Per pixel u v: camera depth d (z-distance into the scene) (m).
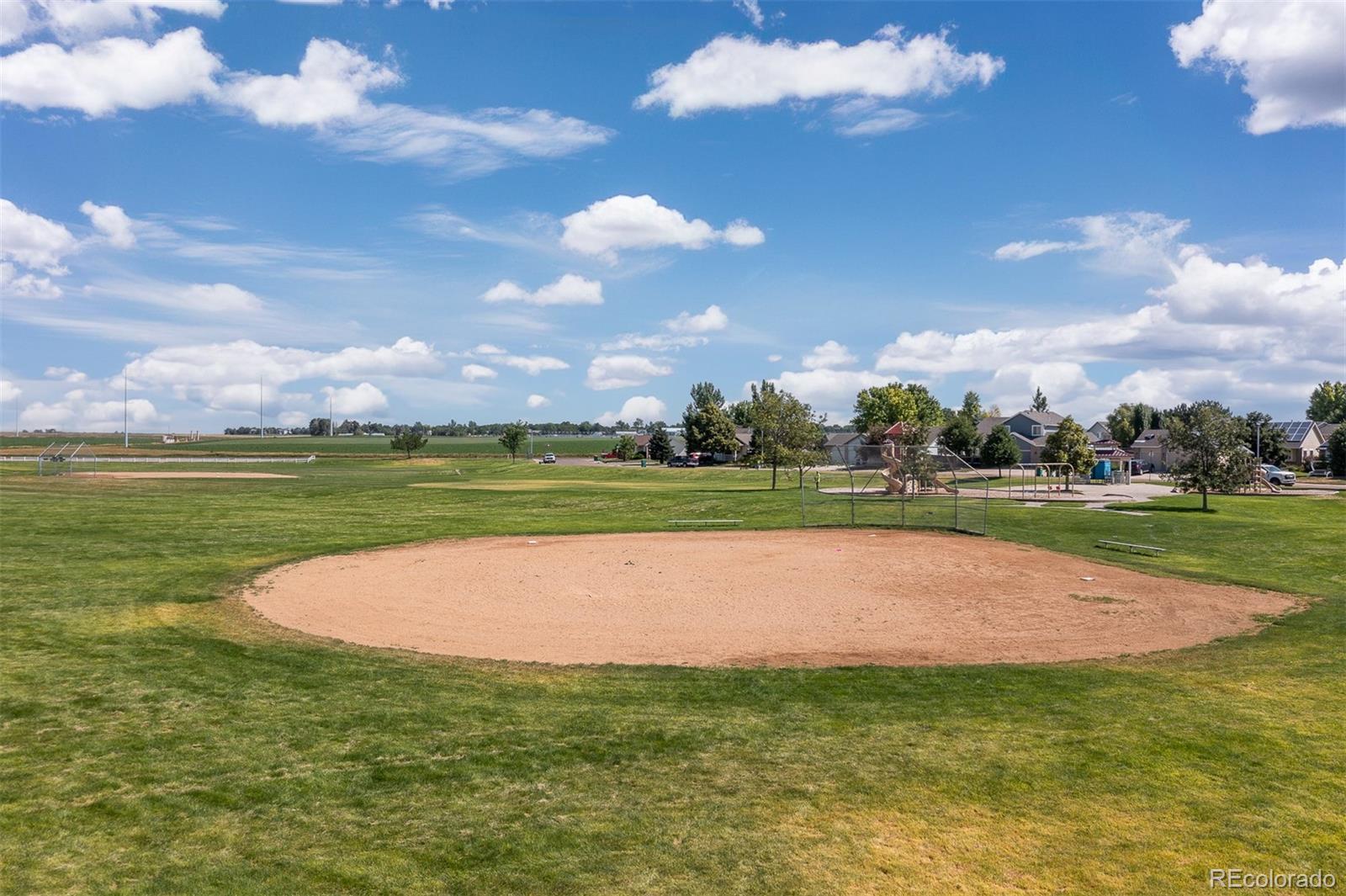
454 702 10.63
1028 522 32.69
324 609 16.45
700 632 15.08
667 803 7.60
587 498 43.84
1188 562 23.80
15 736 9.13
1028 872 6.45
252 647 13.34
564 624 15.59
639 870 6.41
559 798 7.68
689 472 82.62
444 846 6.76
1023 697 11.02
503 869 6.40
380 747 8.96
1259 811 7.43
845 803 7.62
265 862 6.47
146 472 67.81
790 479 68.31
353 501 41.38
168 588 17.88
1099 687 11.49
